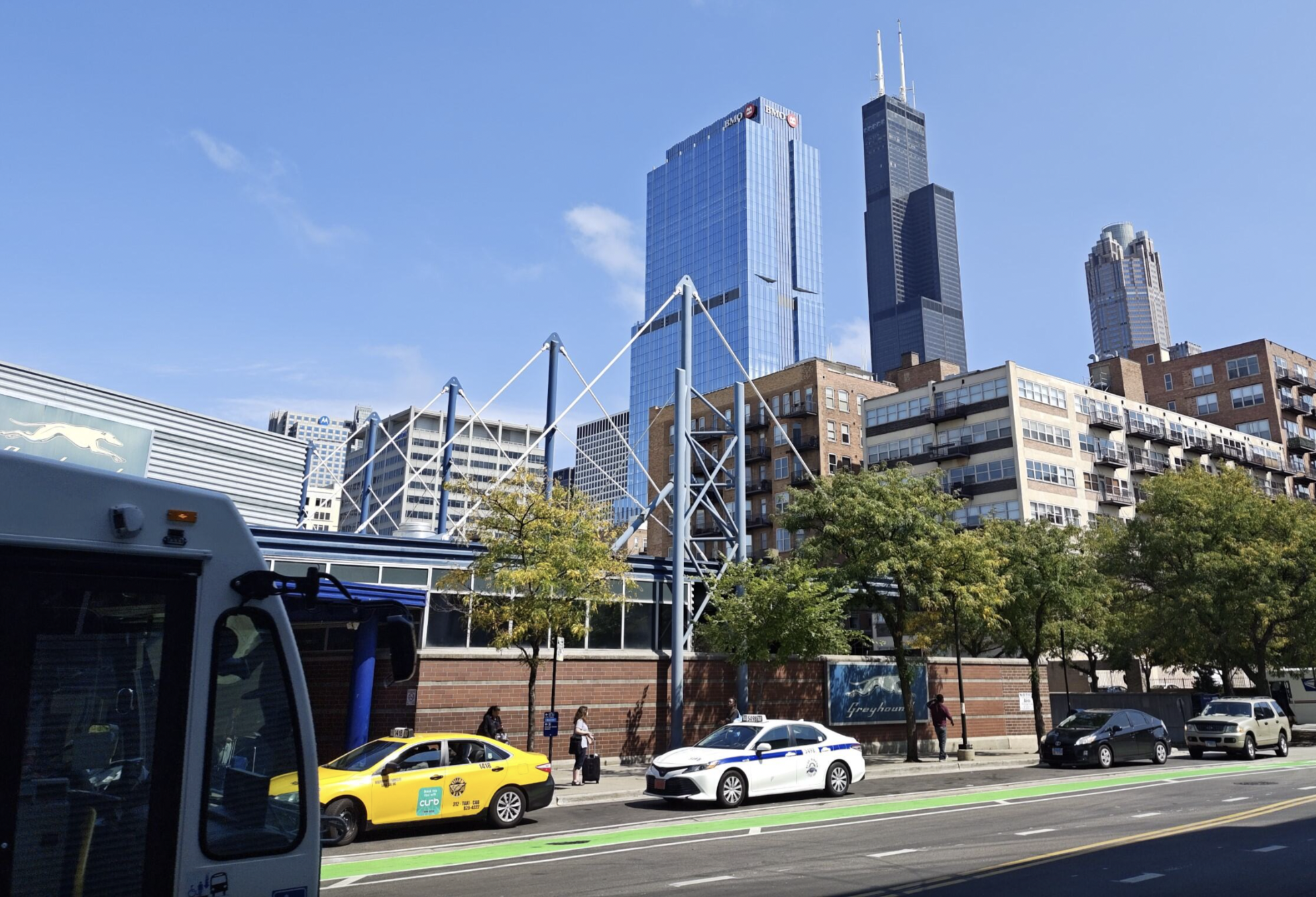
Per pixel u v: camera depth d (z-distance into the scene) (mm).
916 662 32344
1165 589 40125
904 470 29172
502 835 14055
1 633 3787
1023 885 9742
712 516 80875
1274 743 29094
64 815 3812
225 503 4566
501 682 23750
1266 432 86438
